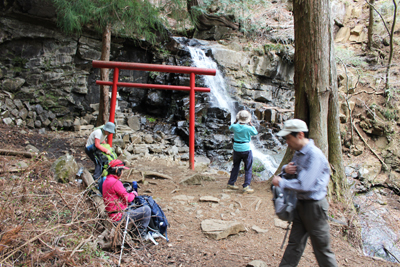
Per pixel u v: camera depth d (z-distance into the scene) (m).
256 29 16.80
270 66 15.81
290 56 16.22
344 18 19.19
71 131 10.80
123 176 6.33
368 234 6.85
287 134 2.46
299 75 5.59
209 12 16.41
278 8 17.72
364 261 3.62
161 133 11.29
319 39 5.31
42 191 4.03
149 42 12.90
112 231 3.17
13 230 2.55
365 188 10.60
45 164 5.25
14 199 3.22
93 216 3.45
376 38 17.77
